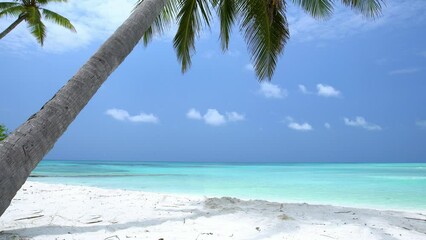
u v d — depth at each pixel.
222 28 10.38
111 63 4.57
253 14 9.14
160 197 9.59
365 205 10.49
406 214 7.80
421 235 5.76
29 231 5.33
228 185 17.00
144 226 5.95
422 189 15.21
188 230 5.66
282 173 31.42
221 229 5.75
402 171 37.31
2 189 2.99
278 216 6.75
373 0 8.15
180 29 9.66
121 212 7.22
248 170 39.91
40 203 8.13
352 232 5.73
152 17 5.66
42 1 19.77
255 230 5.70
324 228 5.95
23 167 3.21
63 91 3.94
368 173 31.64
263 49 9.55
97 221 6.31
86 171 32.56
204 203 8.56
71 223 6.09
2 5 19.44
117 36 4.89
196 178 22.83
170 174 28.08
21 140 3.30
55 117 3.66
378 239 5.39
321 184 17.97
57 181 18.84
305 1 9.40
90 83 4.19
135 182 18.72
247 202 8.73
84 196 9.50
